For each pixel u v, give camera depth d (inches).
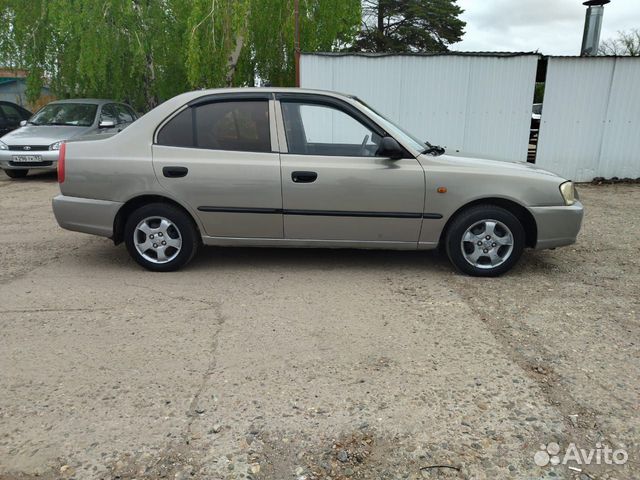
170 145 188.1
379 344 138.9
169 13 538.9
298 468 94.0
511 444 100.1
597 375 123.6
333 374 123.9
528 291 178.7
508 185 182.9
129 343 138.8
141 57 529.3
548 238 187.0
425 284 184.9
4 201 339.0
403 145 185.6
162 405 111.7
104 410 109.9
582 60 400.2
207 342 139.6
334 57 404.2
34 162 410.0
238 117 189.2
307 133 189.2
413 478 91.7
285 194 185.0
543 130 416.2
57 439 101.0
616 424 105.7
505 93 405.1
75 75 559.2
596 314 159.3
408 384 119.6
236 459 96.0
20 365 127.5
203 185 185.5
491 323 152.3
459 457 96.7
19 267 202.2
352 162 184.9
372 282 186.7
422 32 1270.9
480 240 189.5
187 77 522.3
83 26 505.7
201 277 191.3
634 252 227.8
